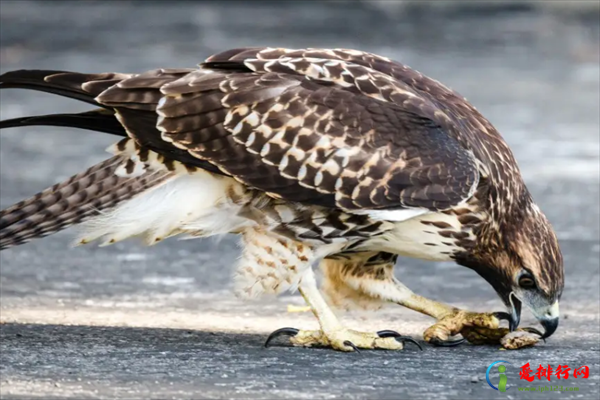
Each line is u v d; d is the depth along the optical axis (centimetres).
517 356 1147
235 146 1118
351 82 1152
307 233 1145
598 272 1573
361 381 1029
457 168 1138
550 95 3309
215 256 1675
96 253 1675
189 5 5566
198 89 1123
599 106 3127
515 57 4081
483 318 1206
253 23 4812
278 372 1055
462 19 5091
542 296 1180
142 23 4828
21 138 2677
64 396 957
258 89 1126
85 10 5328
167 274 1552
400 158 1130
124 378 1016
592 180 2214
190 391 980
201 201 1146
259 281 1159
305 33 4500
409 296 1255
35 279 1500
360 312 1353
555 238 1198
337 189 1121
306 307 1349
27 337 1177
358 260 1242
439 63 3900
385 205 1129
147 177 1145
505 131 2744
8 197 2002
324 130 1122
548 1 5509
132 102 1116
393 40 4409
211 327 1257
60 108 3047
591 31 4744
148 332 1219
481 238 1178
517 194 1188
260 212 1144
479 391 1004
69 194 1141
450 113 1191
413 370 1077
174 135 1116
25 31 4484
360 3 5625
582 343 1208
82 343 1154
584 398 988
